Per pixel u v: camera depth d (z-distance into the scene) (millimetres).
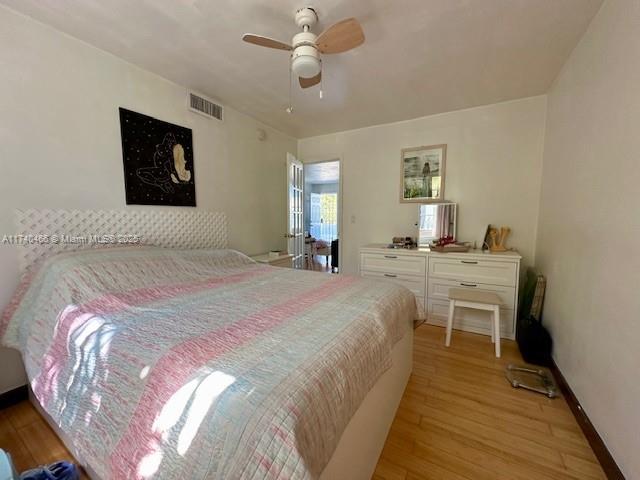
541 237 2592
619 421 1183
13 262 1634
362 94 2668
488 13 1584
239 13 1600
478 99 2787
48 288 1503
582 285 1614
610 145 1366
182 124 2516
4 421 1545
